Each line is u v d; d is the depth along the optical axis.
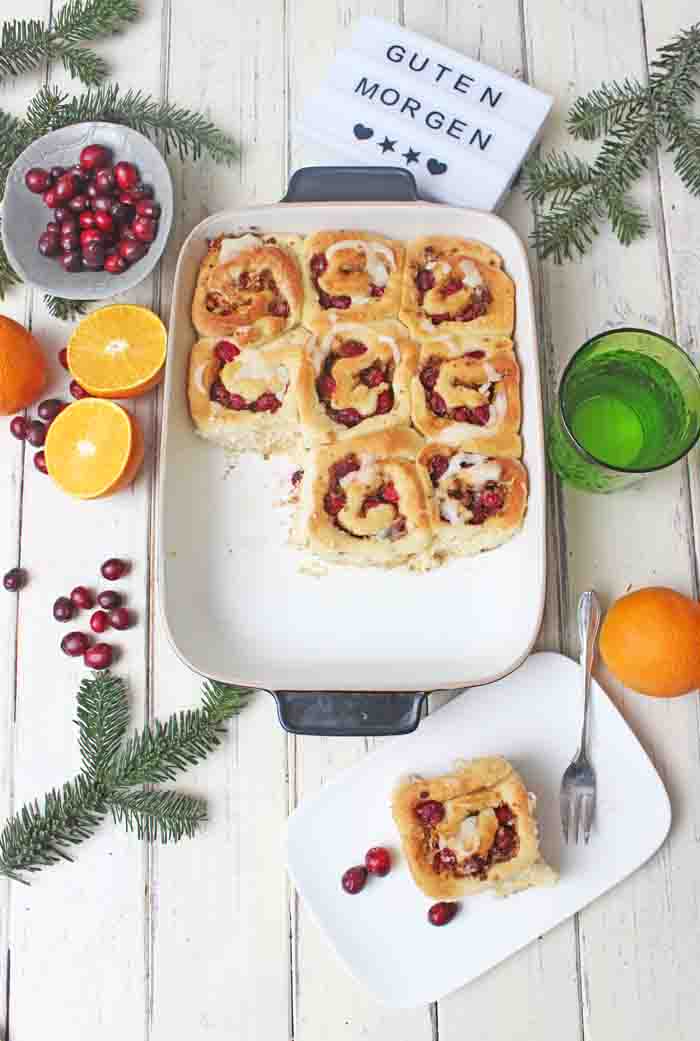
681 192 1.13
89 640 1.10
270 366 1.07
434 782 1.03
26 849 1.06
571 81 1.16
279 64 1.17
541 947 1.06
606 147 1.13
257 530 1.09
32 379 1.10
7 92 1.18
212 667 1.06
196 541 1.08
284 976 1.06
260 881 1.07
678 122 1.11
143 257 1.10
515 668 1.01
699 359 1.12
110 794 1.07
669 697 1.04
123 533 1.12
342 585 1.08
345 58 1.14
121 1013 1.07
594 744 1.07
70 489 1.09
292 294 1.07
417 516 1.05
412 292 1.08
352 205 1.07
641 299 1.12
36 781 1.10
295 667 1.06
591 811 1.05
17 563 1.12
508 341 1.07
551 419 1.10
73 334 1.10
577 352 1.03
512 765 1.06
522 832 1.02
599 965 1.06
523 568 1.06
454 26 1.17
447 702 1.08
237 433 1.08
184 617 1.06
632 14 1.16
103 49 1.17
